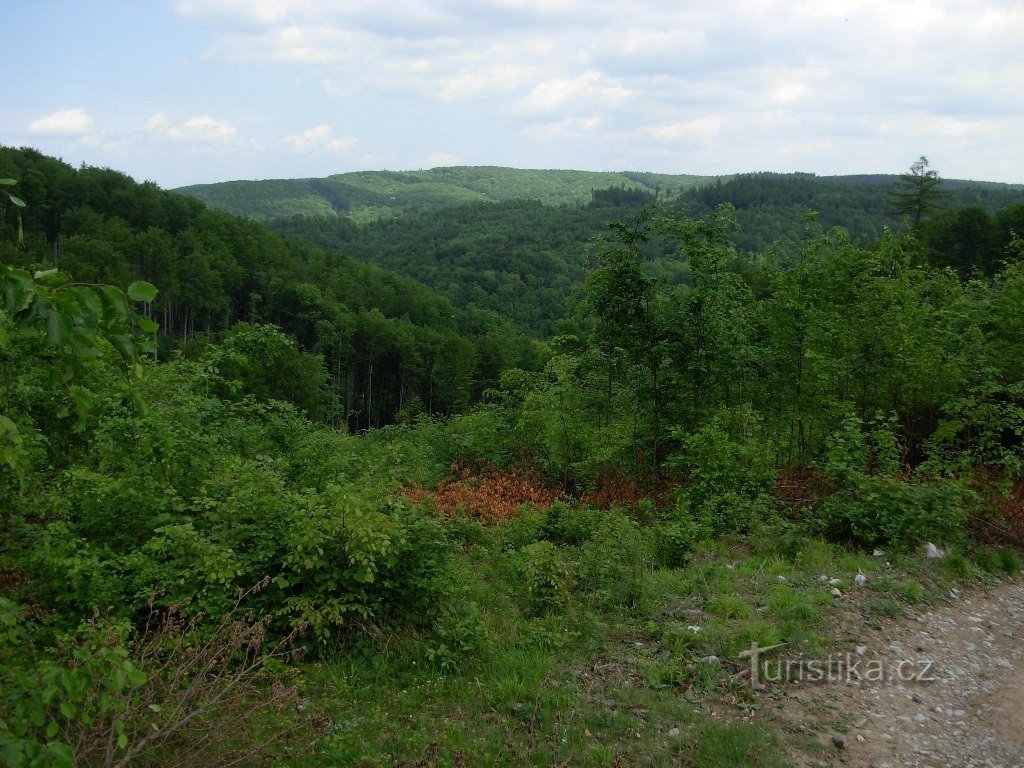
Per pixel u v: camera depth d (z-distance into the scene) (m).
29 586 5.89
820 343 13.85
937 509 9.81
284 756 4.76
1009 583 9.09
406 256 171.00
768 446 12.47
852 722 5.59
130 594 5.87
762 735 5.29
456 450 16.62
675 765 4.96
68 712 3.04
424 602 6.89
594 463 14.05
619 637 7.12
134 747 3.81
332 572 6.34
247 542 6.54
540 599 7.80
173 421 8.29
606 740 5.24
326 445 10.78
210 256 82.94
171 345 63.97
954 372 12.63
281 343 12.23
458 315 106.94
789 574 8.80
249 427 10.70
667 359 13.82
